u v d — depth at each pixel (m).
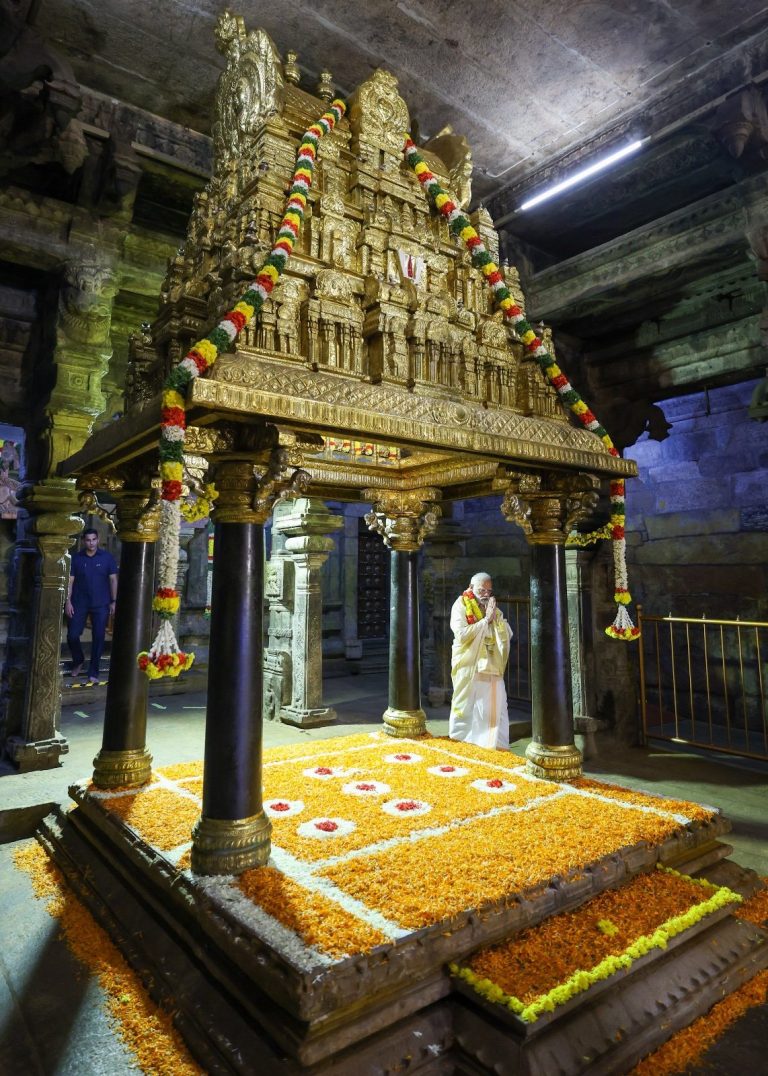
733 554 6.64
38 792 3.91
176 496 2.15
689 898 2.57
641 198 4.85
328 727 6.03
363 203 3.10
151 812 3.05
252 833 2.47
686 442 7.04
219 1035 1.91
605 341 5.95
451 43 3.89
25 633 4.65
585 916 2.42
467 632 5.01
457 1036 1.98
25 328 4.90
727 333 5.17
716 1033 2.16
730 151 3.92
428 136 4.68
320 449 2.54
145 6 3.64
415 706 4.80
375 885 2.31
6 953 2.51
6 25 3.25
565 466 3.38
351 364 2.77
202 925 2.20
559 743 3.71
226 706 2.50
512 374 3.47
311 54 4.01
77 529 4.59
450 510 7.04
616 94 4.29
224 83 3.24
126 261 4.81
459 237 3.55
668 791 4.69
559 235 5.45
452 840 2.75
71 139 3.87
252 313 2.36
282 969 1.85
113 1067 1.92
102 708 6.74
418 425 2.67
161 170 4.59
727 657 6.65
